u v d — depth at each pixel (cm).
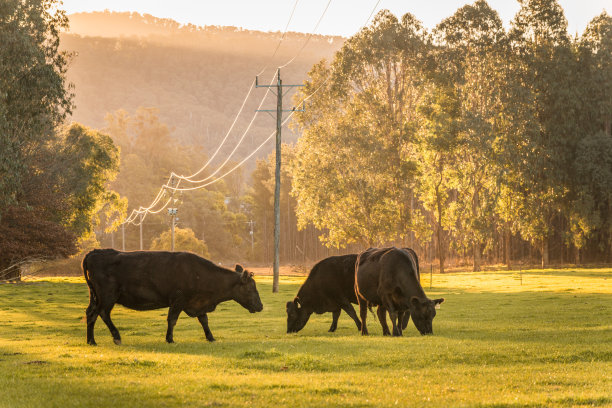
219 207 18912
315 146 7912
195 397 851
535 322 2028
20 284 5022
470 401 810
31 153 5662
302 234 14325
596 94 8469
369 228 7381
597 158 7912
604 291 3466
